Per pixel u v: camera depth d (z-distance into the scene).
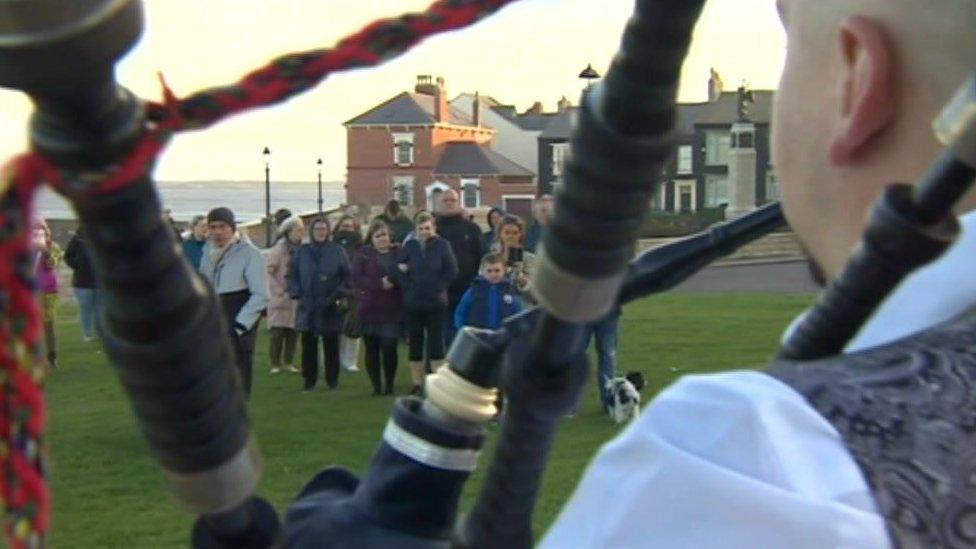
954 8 0.88
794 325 0.96
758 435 0.80
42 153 0.49
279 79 0.53
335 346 11.63
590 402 9.50
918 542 0.77
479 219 43.16
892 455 0.80
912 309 0.91
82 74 0.47
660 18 0.62
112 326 0.58
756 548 0.76
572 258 0.69
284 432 8.94
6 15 0.46
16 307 0.47
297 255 11.66
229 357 0.63
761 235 1.03
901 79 0.91
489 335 0.94
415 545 0.94
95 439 8.55
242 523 0.70
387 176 57.91
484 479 0.88
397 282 11.09
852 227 0.95
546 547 0.86
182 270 0.58
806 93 0.99
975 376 0.84
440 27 0.56
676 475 0.80
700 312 18.02
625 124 0.65
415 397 0.99
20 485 0.47
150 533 6.10
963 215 0.96
